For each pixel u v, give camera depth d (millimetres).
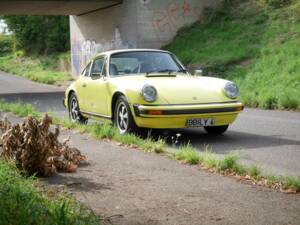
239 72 22312
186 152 6953
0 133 8188
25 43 62812
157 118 8422
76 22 37594
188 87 8891
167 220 4305
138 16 29188
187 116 8508
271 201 4852
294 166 6734
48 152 6023
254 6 29438
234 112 8859
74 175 6012
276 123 11711
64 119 11180
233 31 27609
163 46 29734
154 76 9406
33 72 44219
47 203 4352
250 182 5637
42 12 35656
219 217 4371
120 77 9539
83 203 4672
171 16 29953
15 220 3871
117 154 7383
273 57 22438
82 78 11070
